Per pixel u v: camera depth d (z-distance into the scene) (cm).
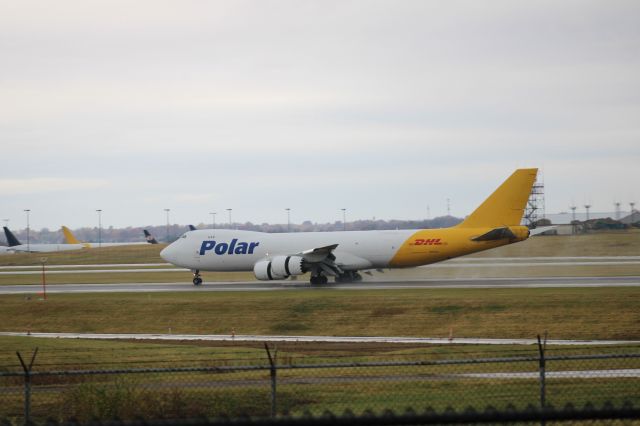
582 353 5541
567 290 9512
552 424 3188
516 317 7962
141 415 4084
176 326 8906
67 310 9875
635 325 7394
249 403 4231
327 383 4584
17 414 4294
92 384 4516
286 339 7675
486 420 1981
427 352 5900
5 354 6294
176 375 5112
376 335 7881
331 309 8819
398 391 4353
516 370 4988
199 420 1966
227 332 8500
